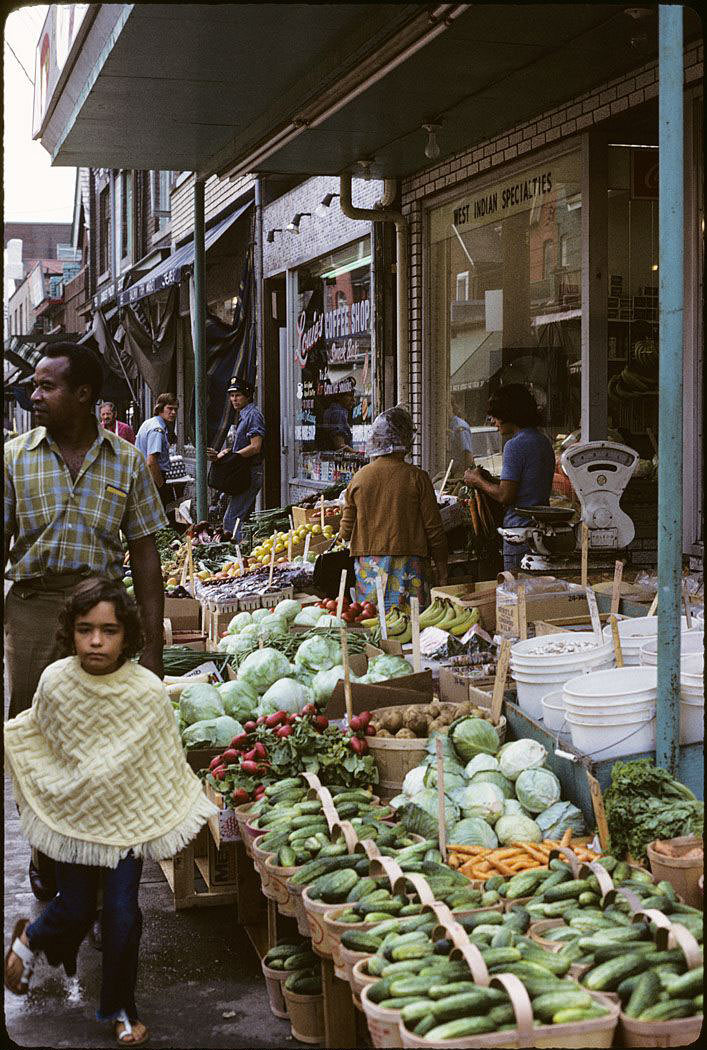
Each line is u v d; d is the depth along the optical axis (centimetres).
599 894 362
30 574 482
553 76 786
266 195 1573
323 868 392
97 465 483
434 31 604
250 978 457
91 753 396
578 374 874
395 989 309
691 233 727
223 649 712
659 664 430
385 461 761
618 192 847
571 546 717
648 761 420
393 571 756
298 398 1523
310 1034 402
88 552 481
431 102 850
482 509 896
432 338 1120
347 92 731
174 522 1321
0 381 425
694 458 734
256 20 663
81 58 830
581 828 438
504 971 313
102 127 926
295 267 1481
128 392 2212
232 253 1748
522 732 505
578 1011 294
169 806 406
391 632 699
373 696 531
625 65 764
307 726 483
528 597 643
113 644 397
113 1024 409
